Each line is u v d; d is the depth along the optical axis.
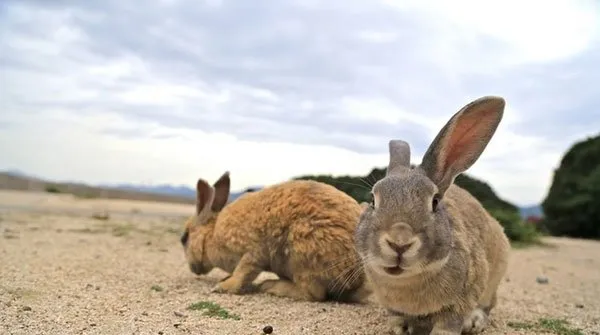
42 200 1.82
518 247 1.14
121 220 1.22
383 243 0.29
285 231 0.45
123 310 0.39
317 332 0.36
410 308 0.33
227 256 0.49
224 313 0.39
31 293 0.42
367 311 0.42
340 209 0.44
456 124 0.34
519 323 0.41
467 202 0.38
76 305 0.39
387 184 0.31
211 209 0.53
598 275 0.75
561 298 0.54
